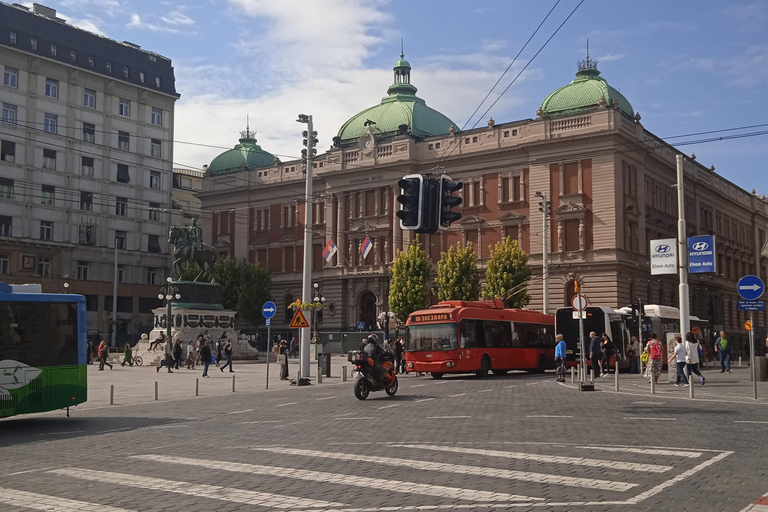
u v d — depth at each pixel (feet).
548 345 140.87
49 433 56.18
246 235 280.10
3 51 237.25
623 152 204.74
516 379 115.55
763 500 30.27
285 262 269.44
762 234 328.49
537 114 214.90
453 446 45.03
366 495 31.78
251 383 113.80
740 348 284.00
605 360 125.08
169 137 284.61
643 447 44.06
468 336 119.75
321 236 257.75
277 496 31.73
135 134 272.92
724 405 69.87
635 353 134.51
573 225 207.21
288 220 269.85
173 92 285.02
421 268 215.72
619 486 33.17
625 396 80.69
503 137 221.25
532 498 30.91
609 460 39.73
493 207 222.07
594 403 72.08
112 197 264.93
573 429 52.37
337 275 248.73
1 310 57.82
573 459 40.06
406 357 120.67
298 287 264.72
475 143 226.38
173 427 57.72
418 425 55.93
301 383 107.34
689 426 53.83
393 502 30.42
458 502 30.35
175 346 152.76
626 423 55.62
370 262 244.42
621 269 200.54
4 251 234.58
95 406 78.84
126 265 268.00
